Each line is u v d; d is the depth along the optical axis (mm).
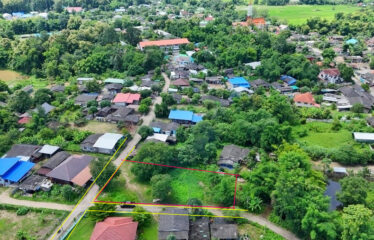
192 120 87438
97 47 139875
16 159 67500
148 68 129375
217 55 141375
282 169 59250
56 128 82875
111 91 109062
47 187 61719
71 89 107375
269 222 55906
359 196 56594
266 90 114188
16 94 95312
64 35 147625
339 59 149875
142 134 79688
